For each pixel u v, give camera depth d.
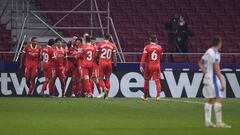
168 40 102.94
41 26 108.81
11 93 86.38
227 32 115.44
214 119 51.50
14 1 113.56
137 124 45.53
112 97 85.31
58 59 81.94
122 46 108.06
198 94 87.44
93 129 41.75
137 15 116.44
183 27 96.94
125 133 39.59
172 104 68.75
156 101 74.25
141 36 111.12
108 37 77.00
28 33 105.12
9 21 107.00
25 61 83.50
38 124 44.66
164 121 48.16
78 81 82.75
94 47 78.81
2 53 91.56
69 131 40.41
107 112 56.41
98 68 77.75
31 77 83.50
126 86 86.88
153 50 73.94
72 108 60.44
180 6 120.56
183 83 87.44
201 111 59.09
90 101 72.00
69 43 82.94
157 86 75.06
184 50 96.94
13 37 103.94
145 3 119.75
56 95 86.62
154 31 112.69
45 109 58.91
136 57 99.88
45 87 82.88
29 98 79.38
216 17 119.19
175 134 39.28
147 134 39.12
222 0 122.81
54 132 39.75
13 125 43.78
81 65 79.06
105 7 117.38
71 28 98.25
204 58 44.50
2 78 86.50
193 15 119.06
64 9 114.50
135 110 59.19
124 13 116.56
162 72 87.44
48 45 81.69
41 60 84.25
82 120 48.19
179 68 87.81
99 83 77.44
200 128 42.97
